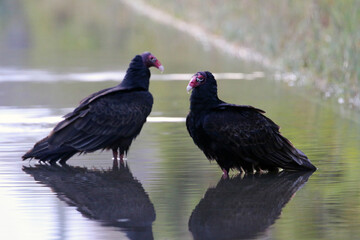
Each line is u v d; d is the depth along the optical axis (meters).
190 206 9.77
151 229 8.81
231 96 20.00
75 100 19.73
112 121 12.66
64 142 12.44
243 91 20.95
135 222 9.08
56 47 35.72
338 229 8.71
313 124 15.69
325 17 23.47
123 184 11.01
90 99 12.98
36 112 17.77
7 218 9.29
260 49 29.28
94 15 53.03
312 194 10.32
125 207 9.75
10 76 25.53
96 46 35.66
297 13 27.02
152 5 56.47
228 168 11.77
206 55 30.81
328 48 21.78
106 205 9.86
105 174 11.67
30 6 60.97
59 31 43.25
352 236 8.46
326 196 10.18
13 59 30.91
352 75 19.45
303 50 24.02
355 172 11.57
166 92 21.09
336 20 21.56
